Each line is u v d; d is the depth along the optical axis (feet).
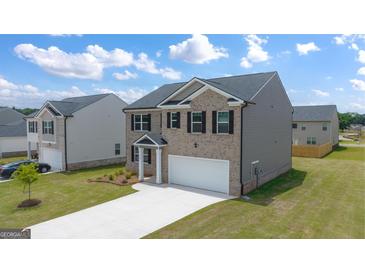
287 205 46.44
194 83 59.98
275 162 69.46
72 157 87.86
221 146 54.60
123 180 66.18
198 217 40.91
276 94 68.44
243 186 53.11
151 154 72.33
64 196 55.16
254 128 57.06
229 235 34.12
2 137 118.21
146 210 44.78
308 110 147.23
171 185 62.08
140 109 74.49
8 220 41.88
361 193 54.13
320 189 57.41
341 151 131.03
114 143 100.68
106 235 35.17
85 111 91.15
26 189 61.82
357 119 464.24
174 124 63.10
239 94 56.70
